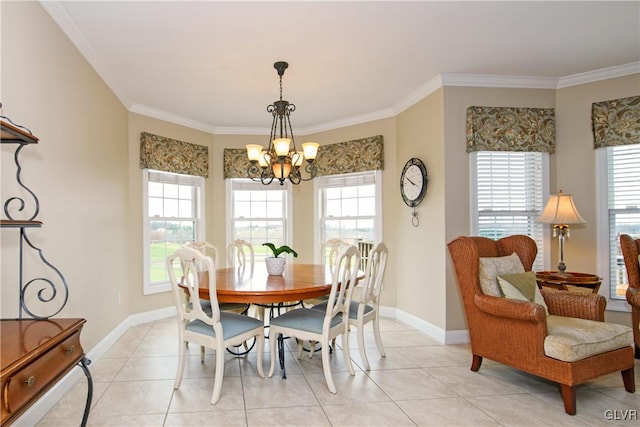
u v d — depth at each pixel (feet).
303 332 8.39
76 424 6.73
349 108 14.34
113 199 11.54
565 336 7.41
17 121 6.41
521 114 11.61
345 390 8.14
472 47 9.66
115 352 10.53
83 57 9.20
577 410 7.27
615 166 11.27
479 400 7.68
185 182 15.52
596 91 11.50
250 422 6.82
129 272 13.14
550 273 10.66
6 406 3.72
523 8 7.91
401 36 9.02
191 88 12.08
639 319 9.57
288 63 10.37
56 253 7.74
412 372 9.12
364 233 15.34
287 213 17.03
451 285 11.39
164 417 6.99
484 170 11.73
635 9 8.00
